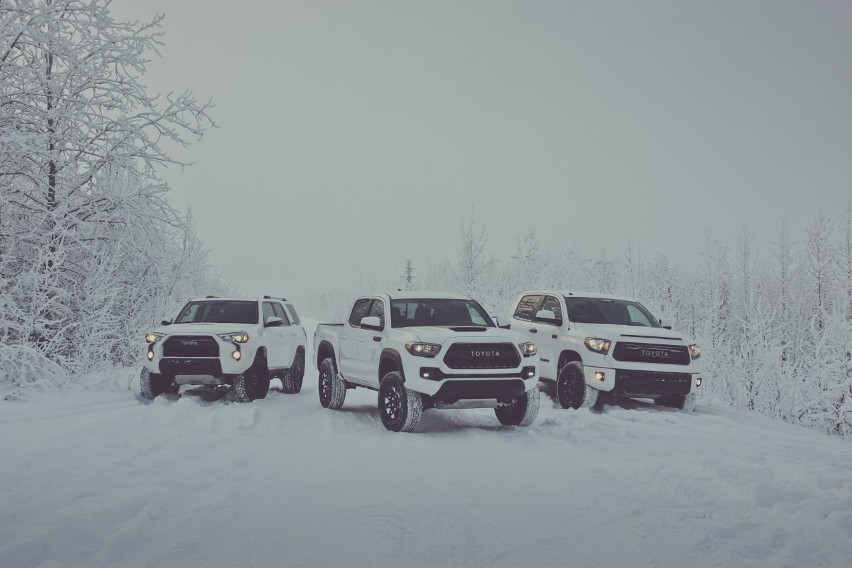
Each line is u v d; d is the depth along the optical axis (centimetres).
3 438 823
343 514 549
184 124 1501
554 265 3709
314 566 437
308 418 1071
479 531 512
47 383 1229
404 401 931
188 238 2325
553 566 445
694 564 453
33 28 1344
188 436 882
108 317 1463
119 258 1590
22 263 1444
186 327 1259
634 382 1134
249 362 1238
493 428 989
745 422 1162
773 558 462
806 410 1573
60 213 1411
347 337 1145
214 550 470
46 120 1471
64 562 448
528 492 625
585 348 1169
